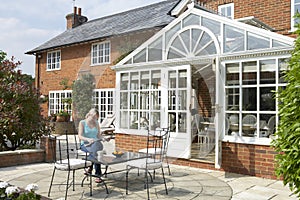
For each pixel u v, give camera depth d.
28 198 3.71
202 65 8.88
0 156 8.59
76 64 19.52
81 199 5.74
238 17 11.84
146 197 5.91
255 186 6.74
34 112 10.27
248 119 7.84
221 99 8.29
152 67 9.58
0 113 9.37
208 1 12.83
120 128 10.20
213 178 7.48
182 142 9.00
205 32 8.61
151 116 9.55
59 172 7.98
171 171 8.30
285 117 4.10
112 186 6.68
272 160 7.36
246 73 7.88
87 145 6.16
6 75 10.40
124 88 10.23
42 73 22.09
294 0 10.30
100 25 20.67
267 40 7.52
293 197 5.93
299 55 4.03
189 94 8.89
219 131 8.28
